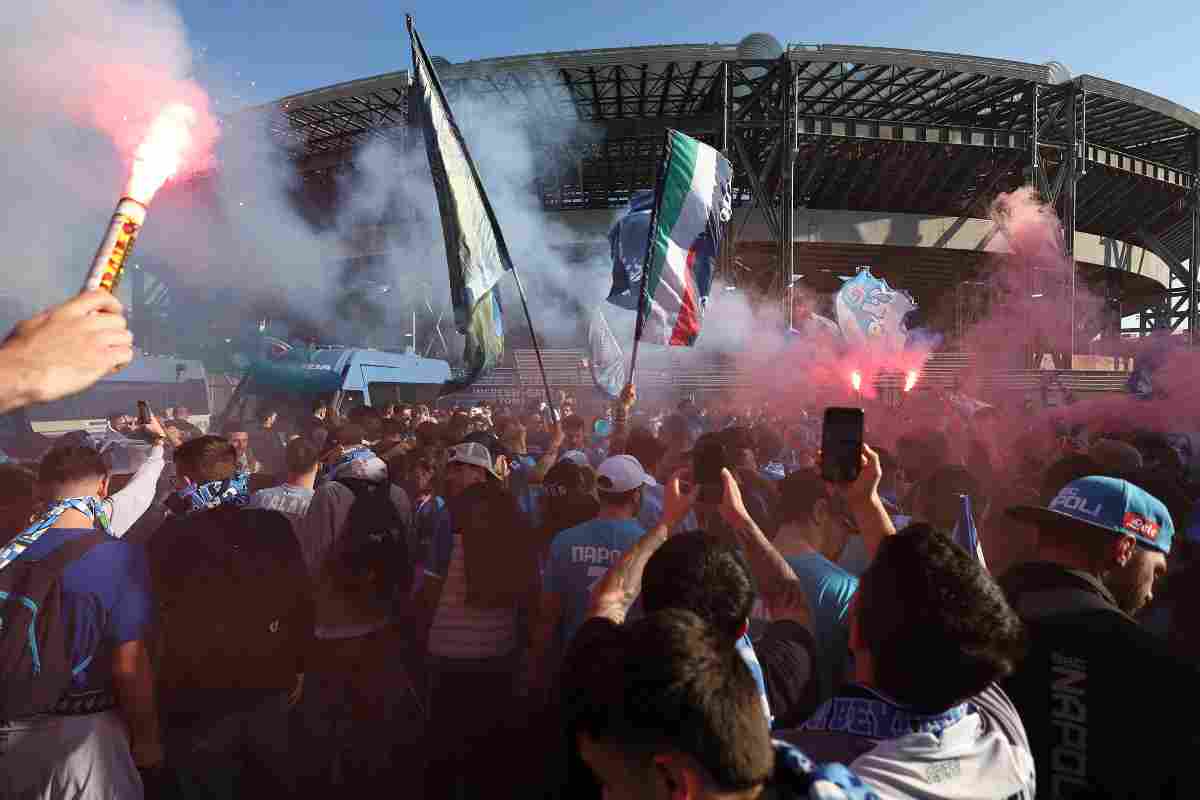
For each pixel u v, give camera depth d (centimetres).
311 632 319
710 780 87
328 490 415
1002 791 134
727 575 167
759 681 167
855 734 135
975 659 127
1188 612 197
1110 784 162
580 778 119
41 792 237
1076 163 3331
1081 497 209
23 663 232
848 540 338
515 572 358
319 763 364
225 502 329
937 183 3997
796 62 3028
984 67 3044
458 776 349
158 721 281
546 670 332
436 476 548
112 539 256
